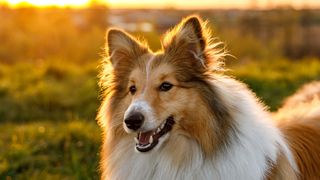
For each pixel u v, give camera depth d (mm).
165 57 1298
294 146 1354
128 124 1229
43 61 4727
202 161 1256
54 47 5680
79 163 1908
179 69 1278
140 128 1231
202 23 1301
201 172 1257
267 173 1266
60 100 2941
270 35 6781
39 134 2258
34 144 2135
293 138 1371
